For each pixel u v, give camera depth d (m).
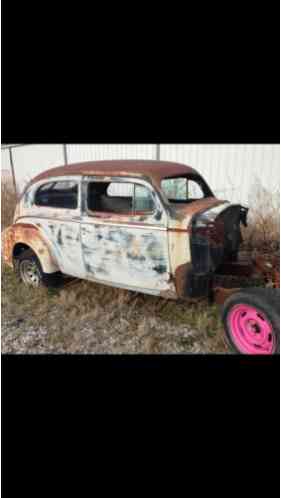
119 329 3.67
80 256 3.92
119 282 3.72
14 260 4.75
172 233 3.13
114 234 3.52
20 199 4.52
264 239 5.40
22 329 3.77
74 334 3.61
